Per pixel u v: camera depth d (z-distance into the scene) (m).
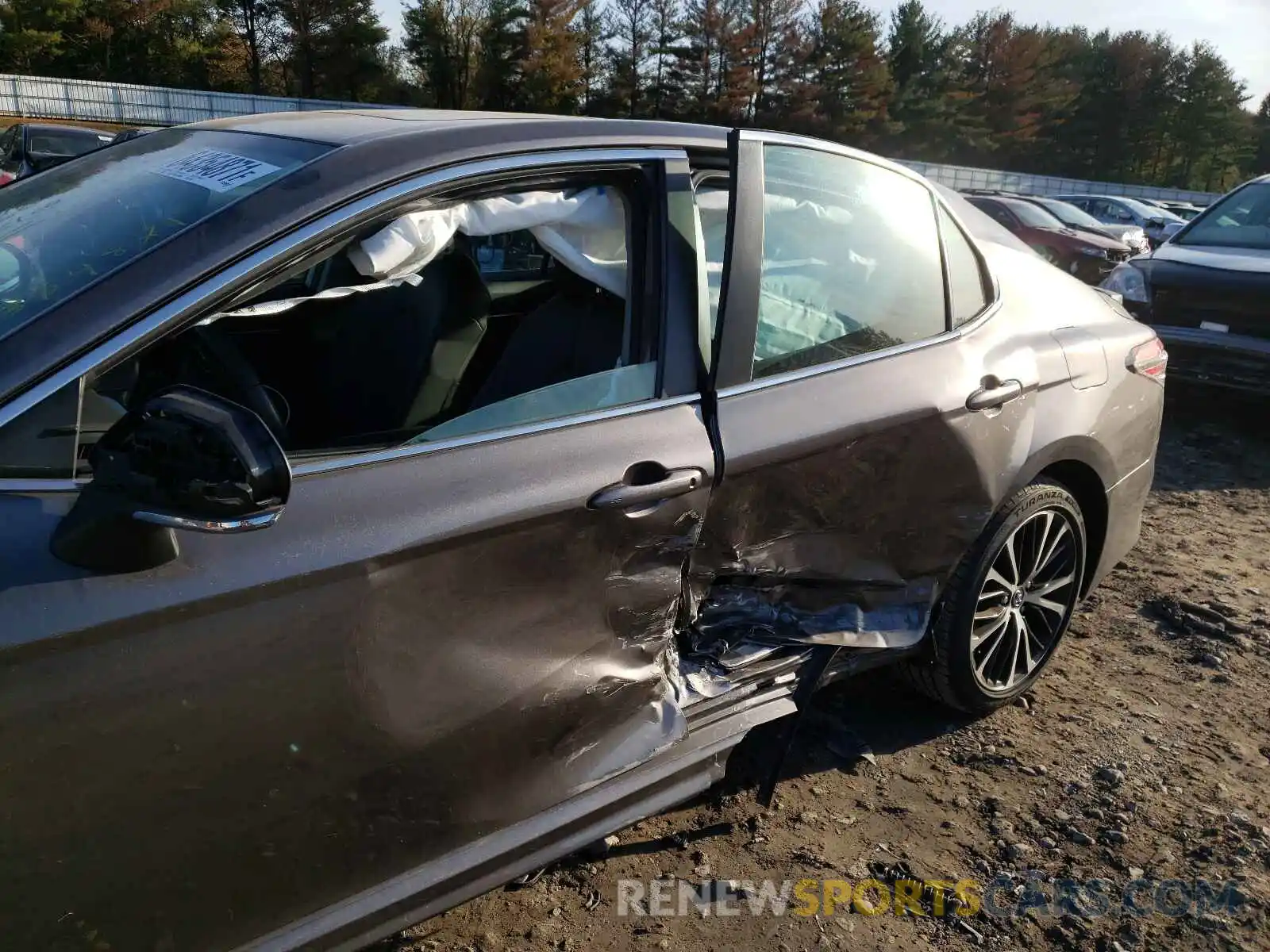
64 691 1.36
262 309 2.02
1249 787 2.80
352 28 45.88
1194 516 5.00
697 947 2.17
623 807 2.09
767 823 2.59
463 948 2.13
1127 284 6.80
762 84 49.00
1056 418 2.90
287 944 1.64
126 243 1.70
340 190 1.70
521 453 1.86
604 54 47.97
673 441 2.04
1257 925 2.31
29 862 1.37
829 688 3.26
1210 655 3.52
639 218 2.12
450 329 2.12
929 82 55.66
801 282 2.39
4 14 42.03
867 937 2.23
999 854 2.52
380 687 1.66
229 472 1.33
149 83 45.72
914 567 2.65
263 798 1.56
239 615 1.50
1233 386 6.20
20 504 1.40
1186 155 70.81
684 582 2.25
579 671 1.97
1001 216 15.73
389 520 1.66
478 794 1.84
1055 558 3.13
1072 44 65.62
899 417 2.43
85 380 1.47
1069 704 3.22
